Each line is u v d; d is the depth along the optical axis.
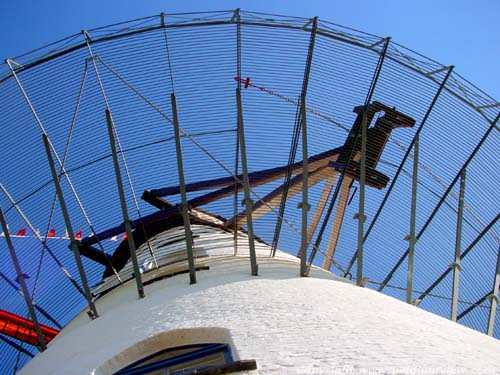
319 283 15.55
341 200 24.52
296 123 19.11
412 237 18.45
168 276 19.97
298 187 25.86
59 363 13.43
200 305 14.13
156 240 27.08
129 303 17.38
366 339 10.58
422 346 10.25
